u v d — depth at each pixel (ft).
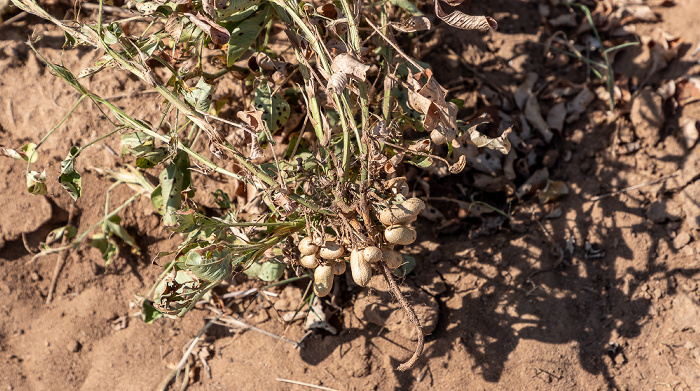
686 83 4.50
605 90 4.49
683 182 4.33
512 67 4.54
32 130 4.39
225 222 3.91
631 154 4.42
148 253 4.42
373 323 4.25
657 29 4.62
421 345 3.77
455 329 4.23
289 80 4.23
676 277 4.27
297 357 4.26
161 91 3.74
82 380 4.33
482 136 3.90
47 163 4.38
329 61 3.86
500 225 4.35
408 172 4.36
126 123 3.88
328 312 4.28
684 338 4.20
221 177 4.34
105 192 4.42
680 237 4.30
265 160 4.28
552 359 4.17
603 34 4.64
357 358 4.22
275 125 4.07
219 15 3.87
